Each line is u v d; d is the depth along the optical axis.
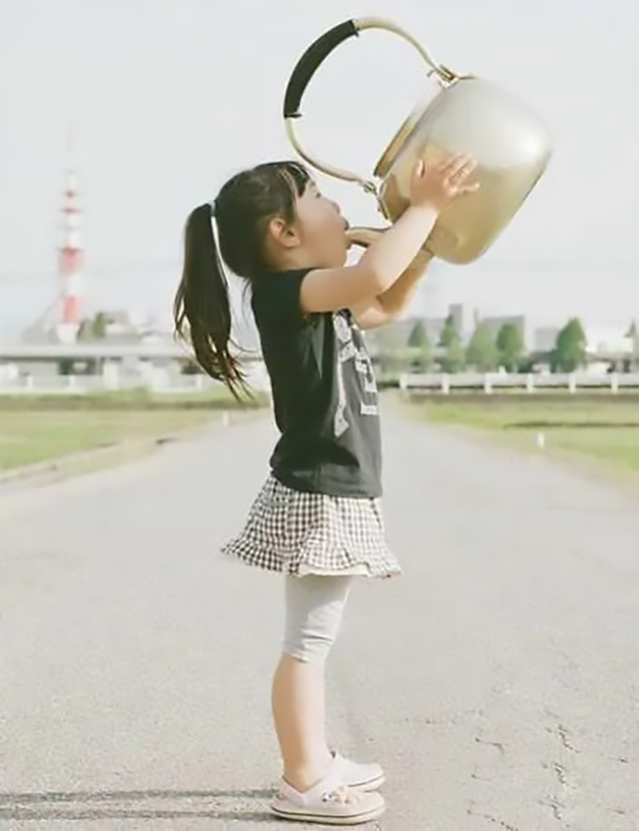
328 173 4.31
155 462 23.84
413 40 4.31
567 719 5.48
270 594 8.61
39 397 70.69
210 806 4.44
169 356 111.38
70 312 120.88
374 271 3.97
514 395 73.94
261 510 4.20
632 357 132.25
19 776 4.79
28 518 13.65
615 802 4.46
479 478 19.02
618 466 21.55
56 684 6.15
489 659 6.62
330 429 4.09
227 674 6.33
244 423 44.03
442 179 4.07
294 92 4.30
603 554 10.48
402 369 126.56
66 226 120.94
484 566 9.85
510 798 4.51
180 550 10.92
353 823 4.23
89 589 8.87
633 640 7.05
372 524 4.16
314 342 4.09
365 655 6.73
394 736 5.26
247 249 4.22
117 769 4.86
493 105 4.18
